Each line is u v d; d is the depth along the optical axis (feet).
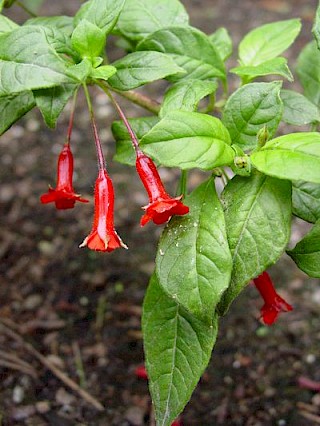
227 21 1.79
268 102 0.60
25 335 1.11
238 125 0.61
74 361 1.07
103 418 0.99
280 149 0.56
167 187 1.36
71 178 0.69
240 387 1.03
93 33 0.62
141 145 0.55
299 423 0.97
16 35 0.57
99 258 1.24
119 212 1.32
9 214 1.32
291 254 0.61
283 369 1.05
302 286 1.18
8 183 1.39
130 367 1.06
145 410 0.99
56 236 1.28
